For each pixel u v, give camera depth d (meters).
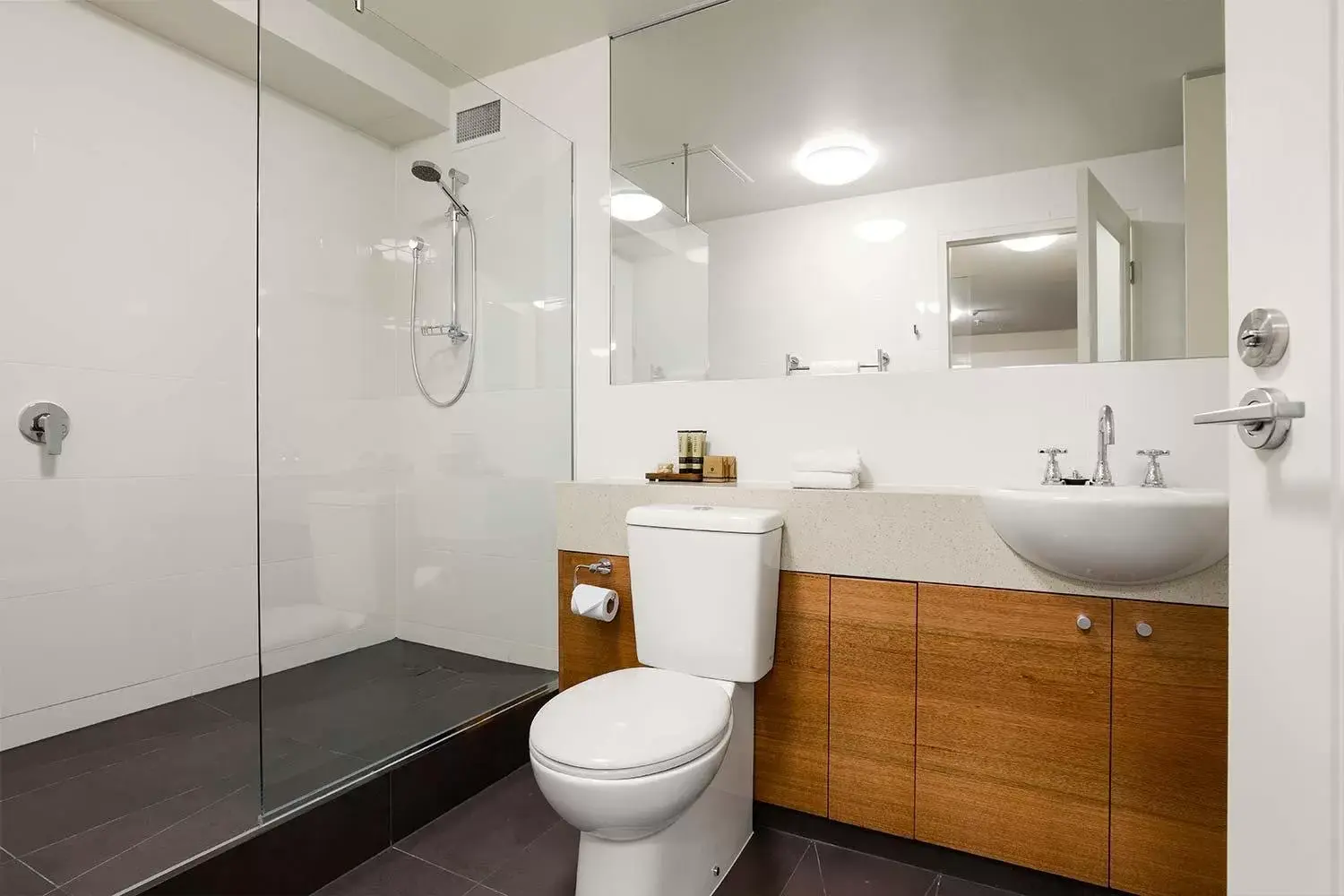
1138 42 1.74
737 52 2.19
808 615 1.75
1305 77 0.67
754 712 1.81
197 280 2.45
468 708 2.08
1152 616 1.42
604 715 1.42
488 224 2.22
